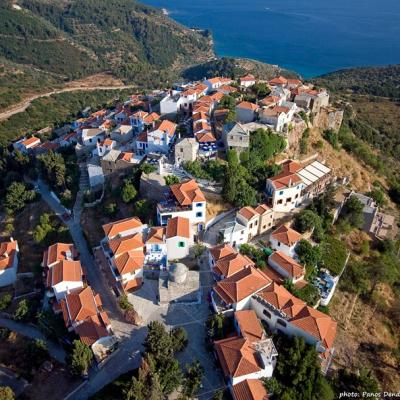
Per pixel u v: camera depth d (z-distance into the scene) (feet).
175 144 308.81
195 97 413.59
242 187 280.92
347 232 296.71
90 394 188.34
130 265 236.02
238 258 229.86
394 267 286.66
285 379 185.16
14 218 361.92
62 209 346.33
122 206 304.30
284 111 352.69
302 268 233.96
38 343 211.61
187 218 259.19
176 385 176.55
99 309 228.63
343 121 519.19
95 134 394.73
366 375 194.70
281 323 203.31
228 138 310.04
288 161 330.75
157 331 184.24
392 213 358.84
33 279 281.54
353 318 243.60
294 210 295.28
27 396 196.85
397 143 591.37
